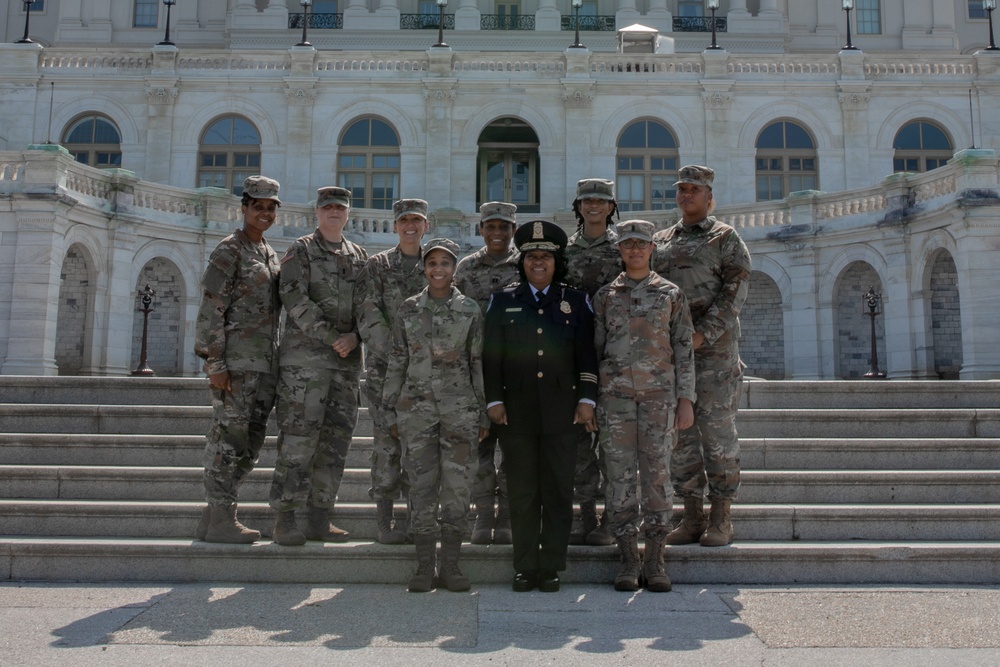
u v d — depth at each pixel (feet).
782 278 77.51
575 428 19.42
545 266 19.79
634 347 19.45
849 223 73.46
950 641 15.11
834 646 14.83
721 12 147.43
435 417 19.15
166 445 25.30
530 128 104.73
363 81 98.17
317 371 20.97
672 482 21.27
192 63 99.35
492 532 21.35
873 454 25.52
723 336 20.88
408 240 22.08
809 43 146.92
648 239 19.88
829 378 74.13
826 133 98.22
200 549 19.90
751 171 97.50
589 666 13.67
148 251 73.31
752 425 27.73
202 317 20.65
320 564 19.93
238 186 97.86
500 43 134.92
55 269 64.54
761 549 20.01
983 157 63.00
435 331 19.26
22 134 96.58
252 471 24.14
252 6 140.05
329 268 21.88
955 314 70.03
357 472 24.27
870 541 21.36
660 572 19.03
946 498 23.49
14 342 62.75
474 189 97.76
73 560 19.92
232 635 15.29
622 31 106.22
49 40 148.25
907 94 98.58
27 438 25.27
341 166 98.32
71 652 14.20
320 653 14.26
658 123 98.73
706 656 14.24
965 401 30.83
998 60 98.17
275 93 98.32
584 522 21.15
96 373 68.33
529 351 19.31
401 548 19.98
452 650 14.48
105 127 98.27
